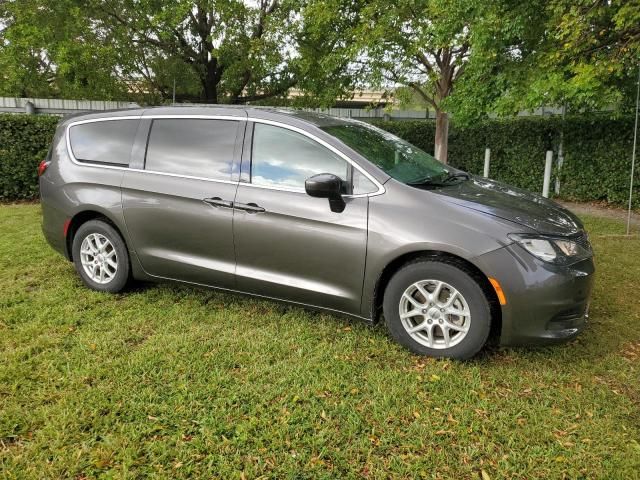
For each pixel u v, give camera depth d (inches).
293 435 99.7
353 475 89.7
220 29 471.5
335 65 378.6
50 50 478.0
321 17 366.3
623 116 367.6
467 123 314.8
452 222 124.3
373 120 522.9
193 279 157.9
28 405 107.3
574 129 398.0
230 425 101.8
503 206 131.7
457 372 123.1
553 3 235.1
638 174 364.2
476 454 95.4
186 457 93.1
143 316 153.6
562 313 121.6
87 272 175.2
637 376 124.0
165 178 157.2
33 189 386.9
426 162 159.2
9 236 251.0
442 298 128.6
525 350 135.3
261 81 542.0
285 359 128.7
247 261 147.1
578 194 405.7
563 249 123.2
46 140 383.2
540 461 93.9
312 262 137.6
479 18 271.1
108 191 165.3
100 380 117.4
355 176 135.0
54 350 130.9
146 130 163.8
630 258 227.0
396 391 114.2
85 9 474.0
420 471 90.9
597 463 93.4
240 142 149.3
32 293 171.3
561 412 108.5
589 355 134.0
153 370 121.0
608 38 245.9
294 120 145.6
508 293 118.7
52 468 89.3
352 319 139.7
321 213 134.8
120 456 92.6
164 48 525.3
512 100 274.8
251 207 143.0
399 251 126.6
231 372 122.0
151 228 159.5
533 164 430.6
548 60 252.8
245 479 88.5
